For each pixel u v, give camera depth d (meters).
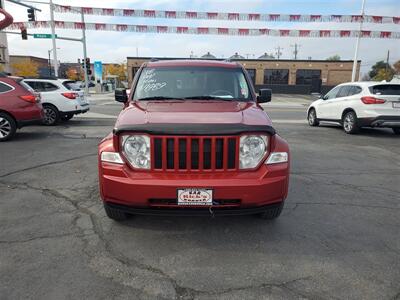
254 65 49.97
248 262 3.11
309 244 3.46
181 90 4.62
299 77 49.88
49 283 2.74
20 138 9.20
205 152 3.24
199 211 3.25
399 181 5.75
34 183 5.23
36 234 3.56
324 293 2.68
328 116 12.07
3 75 8.76
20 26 24.98
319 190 5.14
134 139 3.28
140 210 3.28
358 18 22.52
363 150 8.32
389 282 2.83
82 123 12.59
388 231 3.79
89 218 3.97
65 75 83.94
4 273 2.87
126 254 3.21
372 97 10.23
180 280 2.82
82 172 5.85
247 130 3.24
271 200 3.32
